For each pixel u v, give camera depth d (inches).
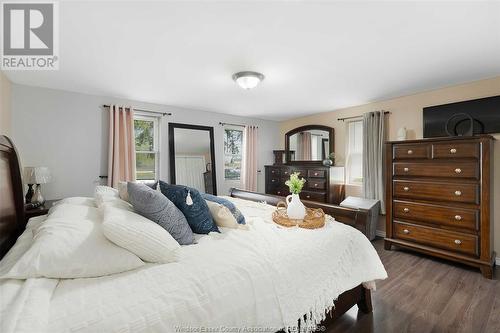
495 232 110.7
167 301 36.1
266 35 75.5
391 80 115.5
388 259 116.0
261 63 96.1
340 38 77.2
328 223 75.0
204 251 51.9
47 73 105.1
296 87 126.0
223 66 99.0
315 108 173.8
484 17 65.4
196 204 64.6
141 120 157.2
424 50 85.2
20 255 43.3
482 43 80.1
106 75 108.2
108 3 59.8
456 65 98.2
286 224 73.0
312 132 195.6
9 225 59.6
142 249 43.9
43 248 38.0
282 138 224.5
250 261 48.8
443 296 83.7
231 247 54.9
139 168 155.3
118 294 35.7
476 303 79.4
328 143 183.0
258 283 46.0
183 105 164.9
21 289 32.9
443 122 124.3
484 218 97.7
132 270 42.6
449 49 84.4
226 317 40.0
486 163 97.2
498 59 92.4
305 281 53.9
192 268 44.1
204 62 95.0
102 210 55.7
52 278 37.3
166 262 45.7
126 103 148.0
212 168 181.6
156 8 61.9
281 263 51.8
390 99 148.4
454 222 105.4
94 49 83.8
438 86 124.0
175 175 163.6
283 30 72.6
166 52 86.6
